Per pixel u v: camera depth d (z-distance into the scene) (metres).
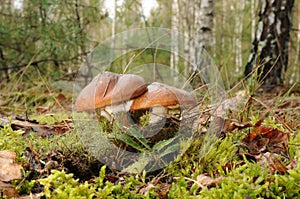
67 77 1.52
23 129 0.56
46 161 0.40
